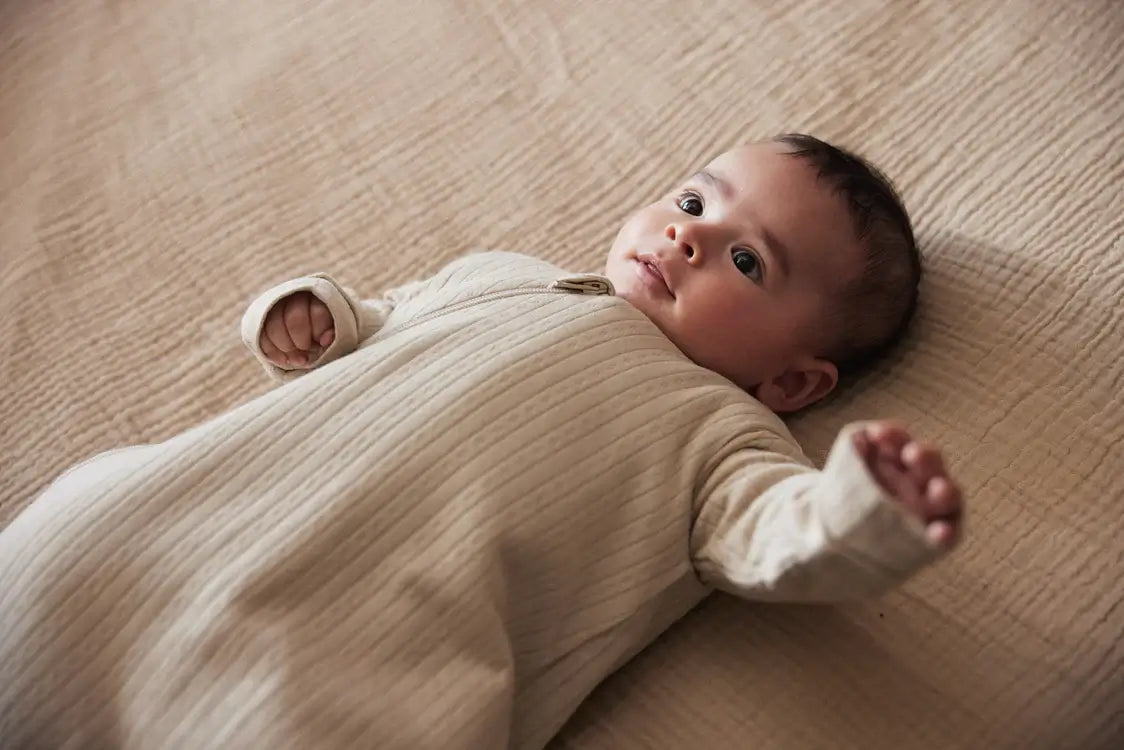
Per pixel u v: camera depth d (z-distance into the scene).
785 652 0.77
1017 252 0.93
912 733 0.72
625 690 0.78
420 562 0.69
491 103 1.24
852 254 0.88
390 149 1.22
